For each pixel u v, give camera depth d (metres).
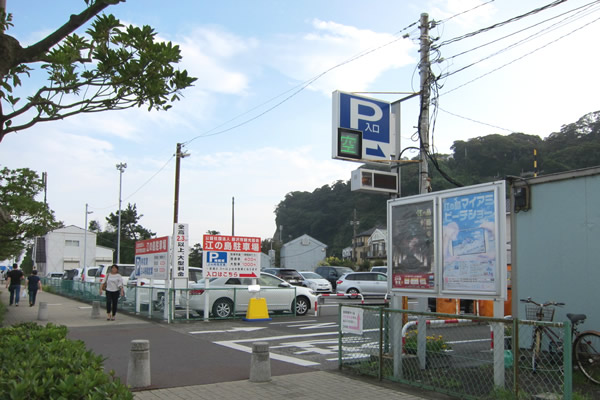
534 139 54.12
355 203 83.31
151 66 4.49
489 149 52.66
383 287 27.22
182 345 10.66
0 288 40.62
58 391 3.13
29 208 15.05
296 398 6.44
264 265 83.94
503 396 5.72
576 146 40.81
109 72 4.42
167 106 4.81
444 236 7.25
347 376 7.62
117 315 17.31
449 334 7.88
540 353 7.11
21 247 22.02
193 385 7.14
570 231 8.45
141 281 18.77
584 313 8.14
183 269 15.64
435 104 12.27
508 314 13.70
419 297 8.23
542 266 8.80
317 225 87.00
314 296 17.39
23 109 4.17
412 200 7.80
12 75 4.61
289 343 10.92
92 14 3.73
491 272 6.55
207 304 15.12
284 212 95.56
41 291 34.81
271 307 16.41
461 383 6.60
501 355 5.91
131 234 75.62
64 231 59.50
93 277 28.64
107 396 3.22
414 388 6.77
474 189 6.86
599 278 8.01
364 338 8.00
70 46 4.50
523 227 9.15
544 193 8.88
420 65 12.28
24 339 5.49
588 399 5.98
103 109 4.57
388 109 12.73
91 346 10.56
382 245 66.88
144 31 4.50
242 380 7.44
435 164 12.03
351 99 12.21
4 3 3.93
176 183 29.12
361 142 12.16
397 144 12.75
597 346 6.77
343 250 77.69
